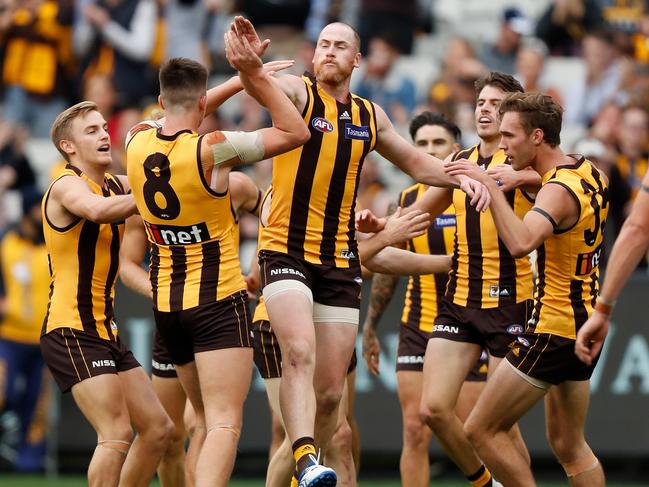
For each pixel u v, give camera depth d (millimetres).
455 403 27125
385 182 47812
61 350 24672
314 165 23906
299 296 23531
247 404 37344
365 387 37031
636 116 43812
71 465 39125
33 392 39000
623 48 50906
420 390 30172
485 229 27109
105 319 25203
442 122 30875
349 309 24453
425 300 30484
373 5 53375
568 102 51438
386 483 37750
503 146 24891
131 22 50188
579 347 20859
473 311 27188
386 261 27703
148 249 37812
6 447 40156
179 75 23344
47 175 50125
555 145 24859
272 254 24062
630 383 36750
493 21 58969
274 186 24156
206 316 23672
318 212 24125
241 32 22562
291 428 22859
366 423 36969
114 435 24344
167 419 25297
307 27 54969
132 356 25578
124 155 44812
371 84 50562
